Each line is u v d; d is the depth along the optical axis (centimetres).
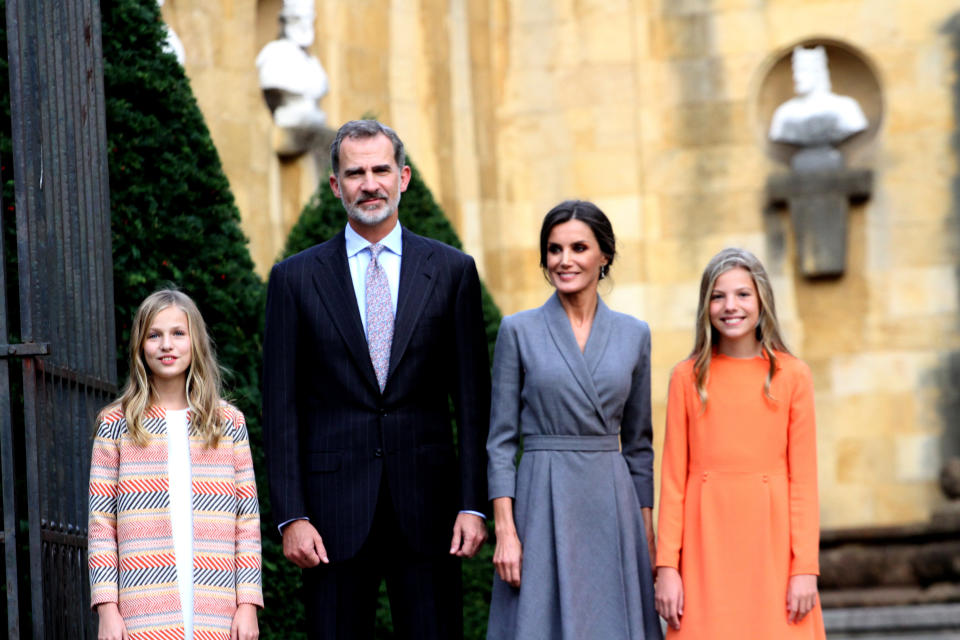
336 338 564
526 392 574
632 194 1467
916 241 1398
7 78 672
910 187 1404
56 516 591
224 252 781
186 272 755
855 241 1417
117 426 542
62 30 640
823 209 1400
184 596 528
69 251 627
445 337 576
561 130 1489
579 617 552
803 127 1411
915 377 1388
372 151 567
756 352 586
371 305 573
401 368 564
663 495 579
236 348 778
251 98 1188
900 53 1412
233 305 774
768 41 1446
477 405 574
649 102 1473
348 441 560
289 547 555
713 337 590
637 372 587
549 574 558
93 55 698
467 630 899
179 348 545
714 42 1460
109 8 748
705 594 560
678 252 1455
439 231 992
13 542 547
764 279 579
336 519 556
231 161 1160
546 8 1499
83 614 620
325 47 1283
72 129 646
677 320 1448
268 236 1187
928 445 1380
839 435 1403
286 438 560
